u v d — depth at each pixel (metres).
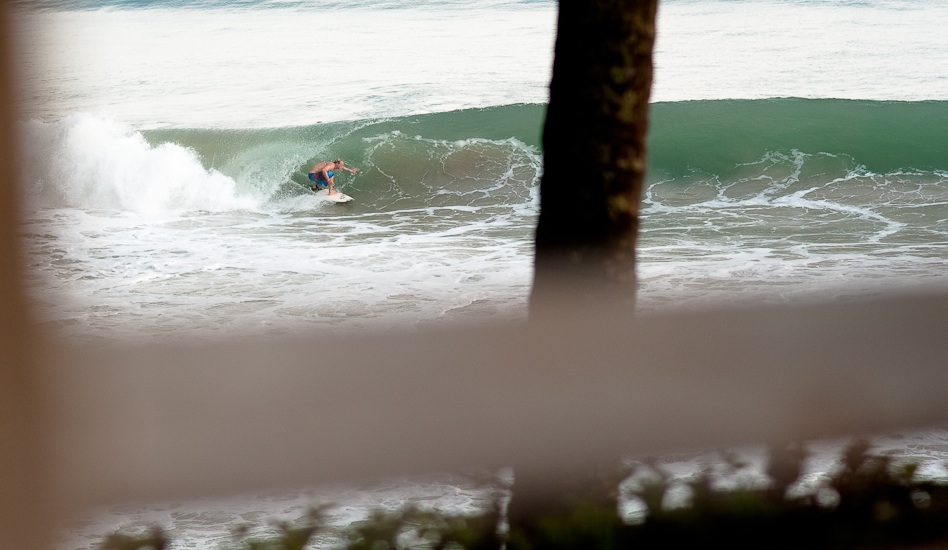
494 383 6.59
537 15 128.50
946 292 7.19
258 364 6.20
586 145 11.64
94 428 6.01
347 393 6.27
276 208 73.06
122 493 6.07
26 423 5.93
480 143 85.81
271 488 6.27
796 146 85.19
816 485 7.42
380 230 65.25
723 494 7.07
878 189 77.94
